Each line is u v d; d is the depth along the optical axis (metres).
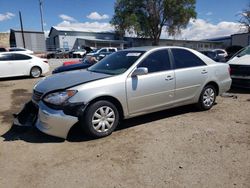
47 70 14.10
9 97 8.19
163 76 5.02
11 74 12.60
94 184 3.09
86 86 4.21
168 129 4.76
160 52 5.18
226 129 4.73
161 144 4.11
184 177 3.18
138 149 3.95
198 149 3.92
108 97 4.42
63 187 3.04
